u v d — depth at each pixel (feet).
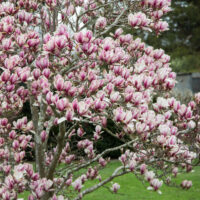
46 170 13.09
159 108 11.27
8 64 10.04
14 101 13.56
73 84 10.87
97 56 10.25
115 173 12.15
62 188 13.78
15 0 14.32
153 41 80.38
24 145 13.50
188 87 79.92
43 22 13.98
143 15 11.53
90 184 27.45
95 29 13.17
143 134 10.38
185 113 10.65
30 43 10.61
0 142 13.58
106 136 38.50
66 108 8.89
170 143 10.10
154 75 11.55
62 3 14.46
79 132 14.97
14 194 11.04
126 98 9.98
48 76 10.03
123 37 12.76
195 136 11.98
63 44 9.53
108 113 10.30
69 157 15.60
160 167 12.87
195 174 30.04
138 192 25.03
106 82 10.63
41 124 12.73
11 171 13.78
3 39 11.04
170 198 23.41
